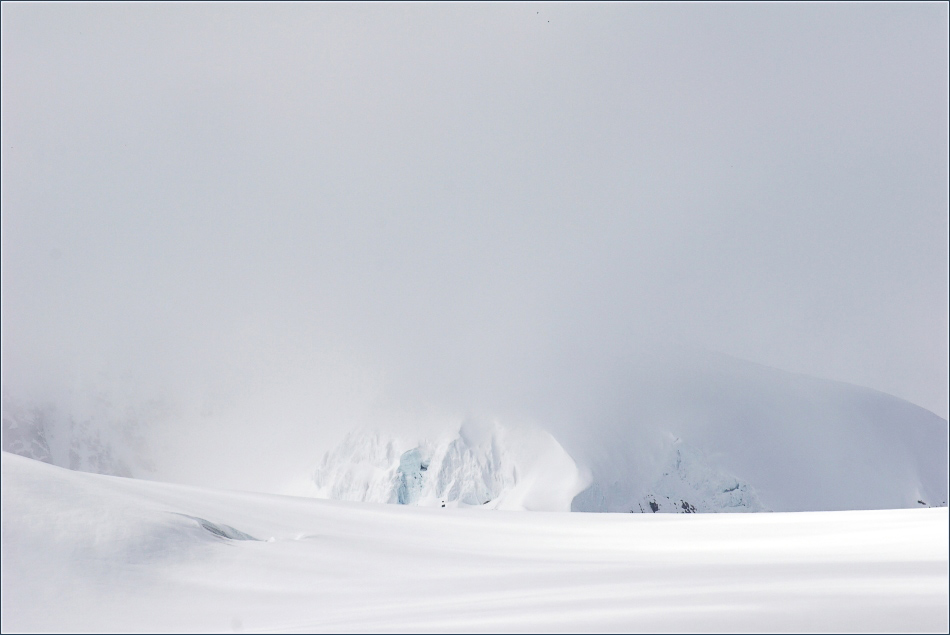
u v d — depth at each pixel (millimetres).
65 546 17938
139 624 14414
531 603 11891
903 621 9148
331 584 17109
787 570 14617
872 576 13133
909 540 19594
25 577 16531
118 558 17828
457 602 13141
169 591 16688
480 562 19469
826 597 10656
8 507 19281
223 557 18891
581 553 22547
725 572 14781
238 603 15805
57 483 21344
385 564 19125
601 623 9547
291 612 14398
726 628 9031
